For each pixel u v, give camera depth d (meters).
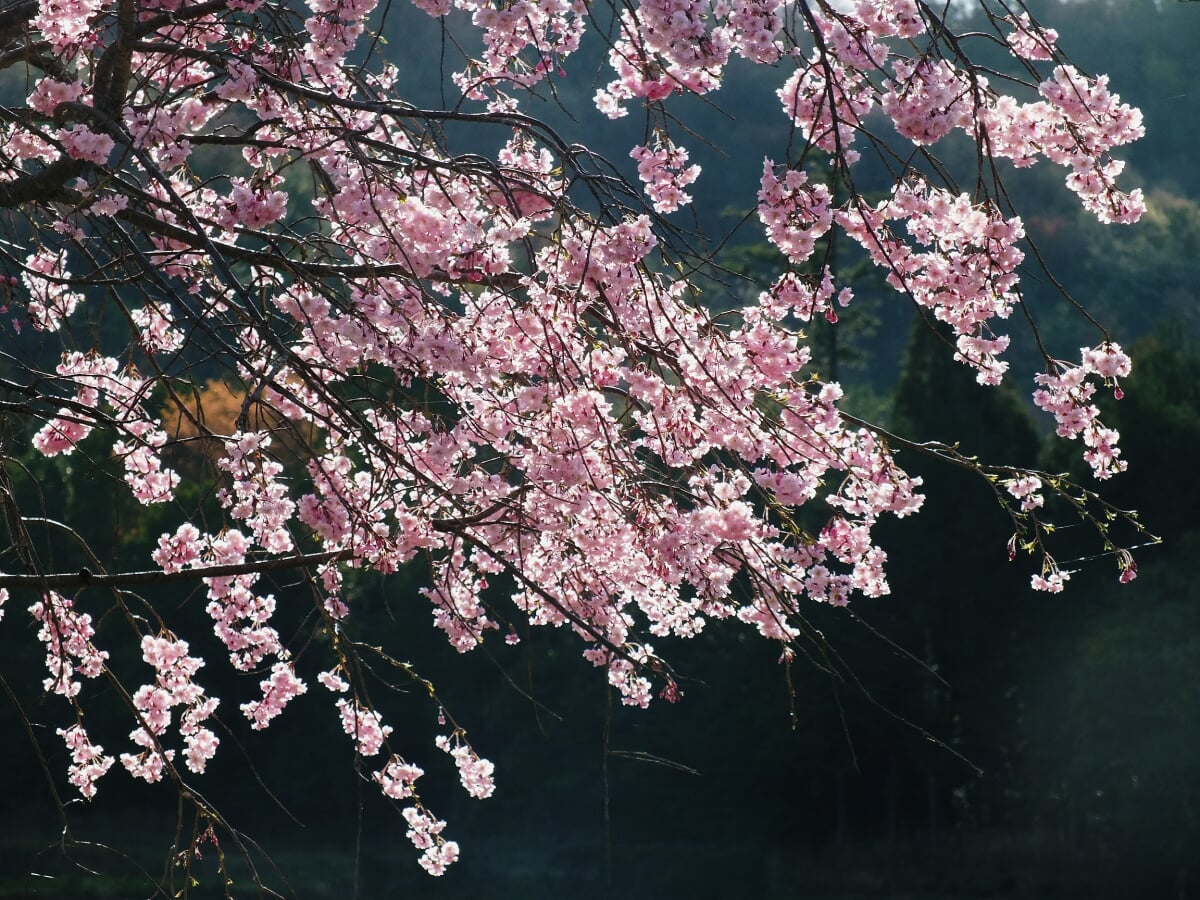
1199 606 27.70
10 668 23.08
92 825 24.92
